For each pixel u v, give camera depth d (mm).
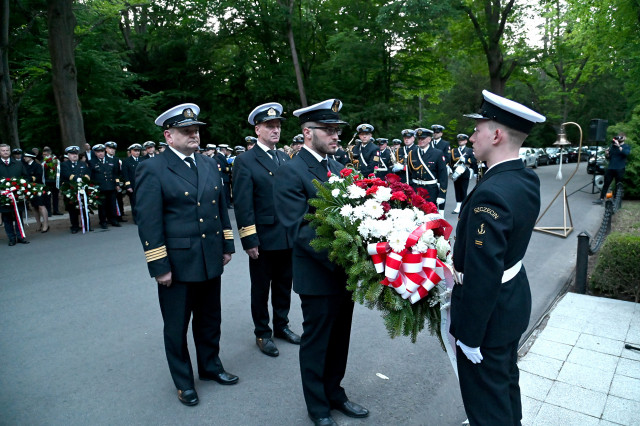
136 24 27266
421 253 2277
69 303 5227
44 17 17688
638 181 11883
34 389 3361
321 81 24500
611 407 2938
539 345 3830
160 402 3180
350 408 2965
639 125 12375
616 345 3793
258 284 3920
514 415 2262
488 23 22391
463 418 2967
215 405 3133
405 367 3637
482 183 2045
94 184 10117
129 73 20750
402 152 9523
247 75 23891
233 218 11727
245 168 3896
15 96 15875
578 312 4492
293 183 2863
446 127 38938
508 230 1907
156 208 3045
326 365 2943
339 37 21969
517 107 1981
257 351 3969
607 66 21328
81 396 3264
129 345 4109
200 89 23703
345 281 2764
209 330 3410
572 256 6801
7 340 4234
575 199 12875
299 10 23422
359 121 22125
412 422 2916
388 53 23422
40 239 9180
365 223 2324
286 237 3875
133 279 6160
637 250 4793
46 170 12609
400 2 19141
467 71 38688
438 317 2400
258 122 4035
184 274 3119
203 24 22641
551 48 22641
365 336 4234
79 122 14773
